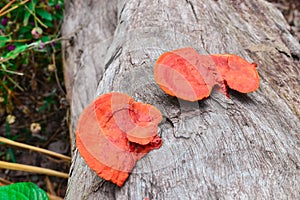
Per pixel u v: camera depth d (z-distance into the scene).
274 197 0.36
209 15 0.56
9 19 0.74
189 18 0.55
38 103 0.78
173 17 0.55
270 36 0.57
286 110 0.45
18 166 0.58
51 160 0.73
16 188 0.44
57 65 0.78
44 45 0.71
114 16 0.66
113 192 0.38
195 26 0.54
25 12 0.72
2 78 0.74
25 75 0.78
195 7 0.56
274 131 0.42
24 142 0.75
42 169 0.60
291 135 0.42
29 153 0.74
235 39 0.54
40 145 0.75
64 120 0.76
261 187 0.37
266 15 0.61
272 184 0.37
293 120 0.44
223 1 0.61
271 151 0.39
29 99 0.79
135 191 0.37
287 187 0.37
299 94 0.49
